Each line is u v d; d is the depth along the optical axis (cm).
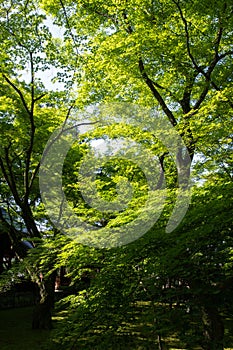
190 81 913
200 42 877
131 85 1037
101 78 1028
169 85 985
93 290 466
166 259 418
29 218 1202
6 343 1000
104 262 509
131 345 463
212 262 416
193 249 421
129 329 447
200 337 443
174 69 895
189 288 423
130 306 438
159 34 830
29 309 1848
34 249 673
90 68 1016
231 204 441
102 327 439
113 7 916
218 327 452
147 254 451
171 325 429
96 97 1056
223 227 423
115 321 436
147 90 1018
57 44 1102
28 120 1146
